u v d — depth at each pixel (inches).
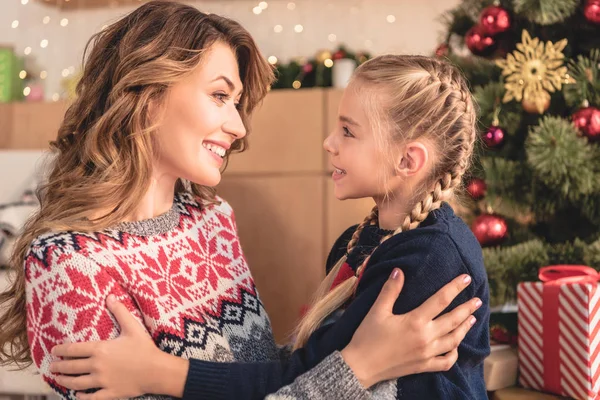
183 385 31.4
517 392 50.8
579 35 61.8
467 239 34.4
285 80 109.0
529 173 60.8
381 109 35.5
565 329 48.6
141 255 35.5
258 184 99.0
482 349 35.3
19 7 122.3
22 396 75.4
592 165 56.6
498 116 62.1
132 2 122.3
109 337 32.2
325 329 34.2
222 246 42.3
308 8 133.5
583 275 51.2
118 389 31.1
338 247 44.0
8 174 97.7
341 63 104.2
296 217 97.8
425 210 34.7
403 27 129.9
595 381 47.4
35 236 35.9
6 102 110.3
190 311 36.2
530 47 58.7
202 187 43.7
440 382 32.1
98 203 34.8
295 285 97.6
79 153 37.4
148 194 37.4
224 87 36.6
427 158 35.5
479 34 61.3
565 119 60.1
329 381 30.6
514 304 64.1
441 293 31.8
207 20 37.5
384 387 32.0
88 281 32.3
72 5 124.4
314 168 97.6
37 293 32.7
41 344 32.6
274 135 98.8
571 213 63.0
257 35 135.3
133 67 35.4
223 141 37.1
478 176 61.2
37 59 122.9
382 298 31.9
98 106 37.2
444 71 37.4
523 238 63.1
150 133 36.1
